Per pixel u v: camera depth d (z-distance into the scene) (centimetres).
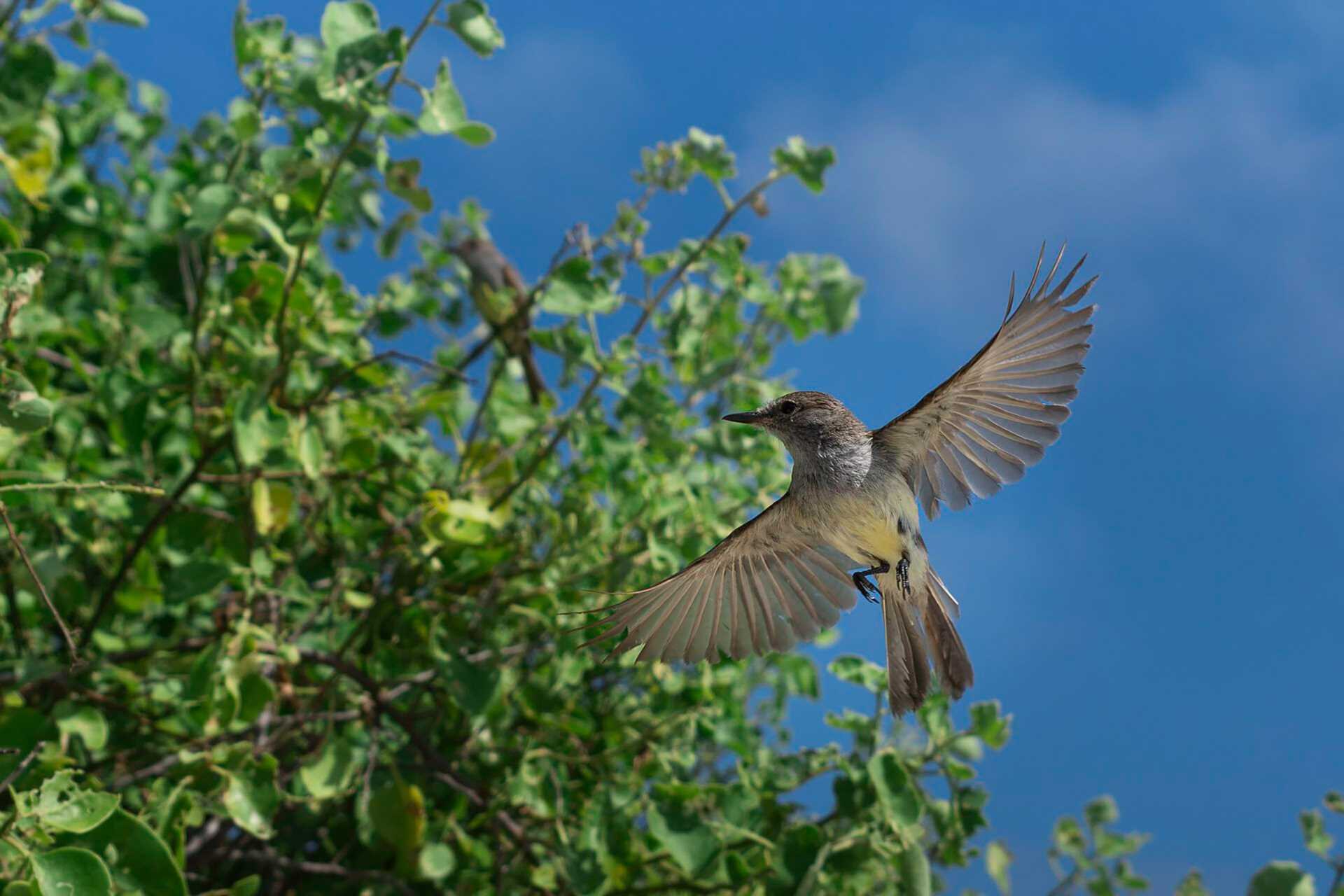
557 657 1030
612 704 1160
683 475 1116
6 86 1007
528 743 1040
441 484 1082
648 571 1090
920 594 749
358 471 1055
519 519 1126
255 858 980
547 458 1134
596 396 1113
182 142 1277
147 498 1008
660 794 963
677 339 1120
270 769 852
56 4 1008
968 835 951
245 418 912
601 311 1016
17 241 893
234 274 1012
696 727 1097
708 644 804
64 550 1040
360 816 965
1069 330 658
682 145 1059
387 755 958
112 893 657
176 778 866
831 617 806
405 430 1141
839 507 745
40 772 788
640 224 1082
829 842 908
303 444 950
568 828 1006
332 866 987
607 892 988
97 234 1188
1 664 897
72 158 1183
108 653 968
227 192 891
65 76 1258
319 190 940
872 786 930
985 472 711
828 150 1031
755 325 1241
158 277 1222
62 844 716
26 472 801
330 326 1025
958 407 703
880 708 959
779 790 1016
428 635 1055
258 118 937
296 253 923
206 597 1061
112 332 1072
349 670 980
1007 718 947
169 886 725
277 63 970
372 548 1145
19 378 667
